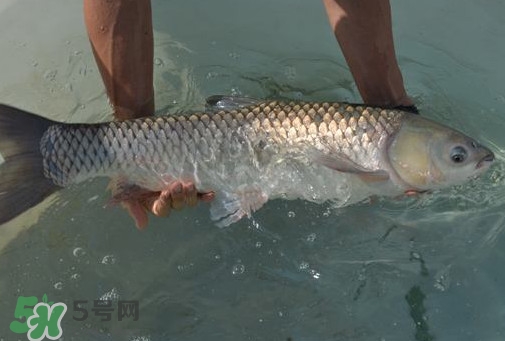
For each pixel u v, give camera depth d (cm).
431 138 119
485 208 132
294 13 172
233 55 161
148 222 130
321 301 121
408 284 123
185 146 119
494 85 154
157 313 120
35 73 158
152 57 127
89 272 124
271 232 129
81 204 132
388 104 130
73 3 174
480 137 143
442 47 162
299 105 121
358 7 125
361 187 123
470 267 124
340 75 157
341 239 129
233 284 124
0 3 174
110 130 117
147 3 124
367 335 117
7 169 116
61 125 117
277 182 122
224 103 125
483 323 117
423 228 130
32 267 125
